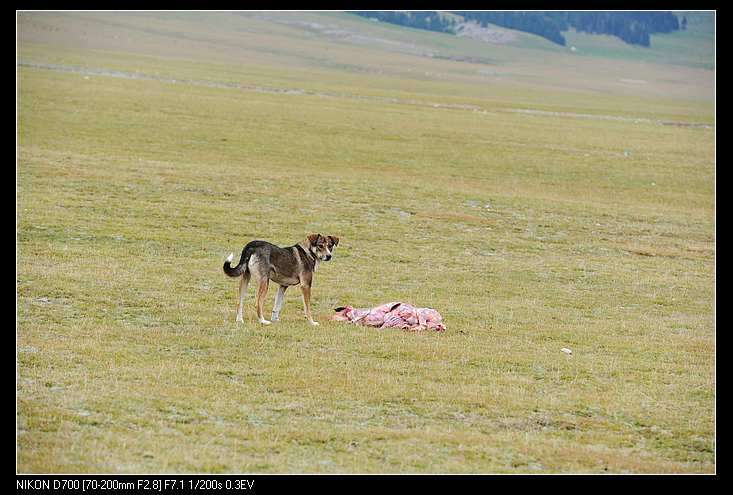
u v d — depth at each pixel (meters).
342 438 13.29
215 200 37.56
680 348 20.53
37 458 11.70
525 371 17.77
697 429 14.76
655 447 13.94
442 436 13.59
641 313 24.77
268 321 20.25
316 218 35.91
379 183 45.16
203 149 52.69
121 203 35.06
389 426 14.09
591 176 54.47
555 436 14.14
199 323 19.88
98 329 18.77
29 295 21.31
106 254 26.94
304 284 20.28
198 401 14.57
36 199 33.97
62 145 48.62
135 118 61.75
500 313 23.25
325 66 187.38
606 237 36.94
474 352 18.81
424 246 32.56
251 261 19.73
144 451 12.23
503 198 43.75
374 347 18.64
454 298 24.89
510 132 73.62
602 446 13.82
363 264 28.78
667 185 53.03
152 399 14.48
